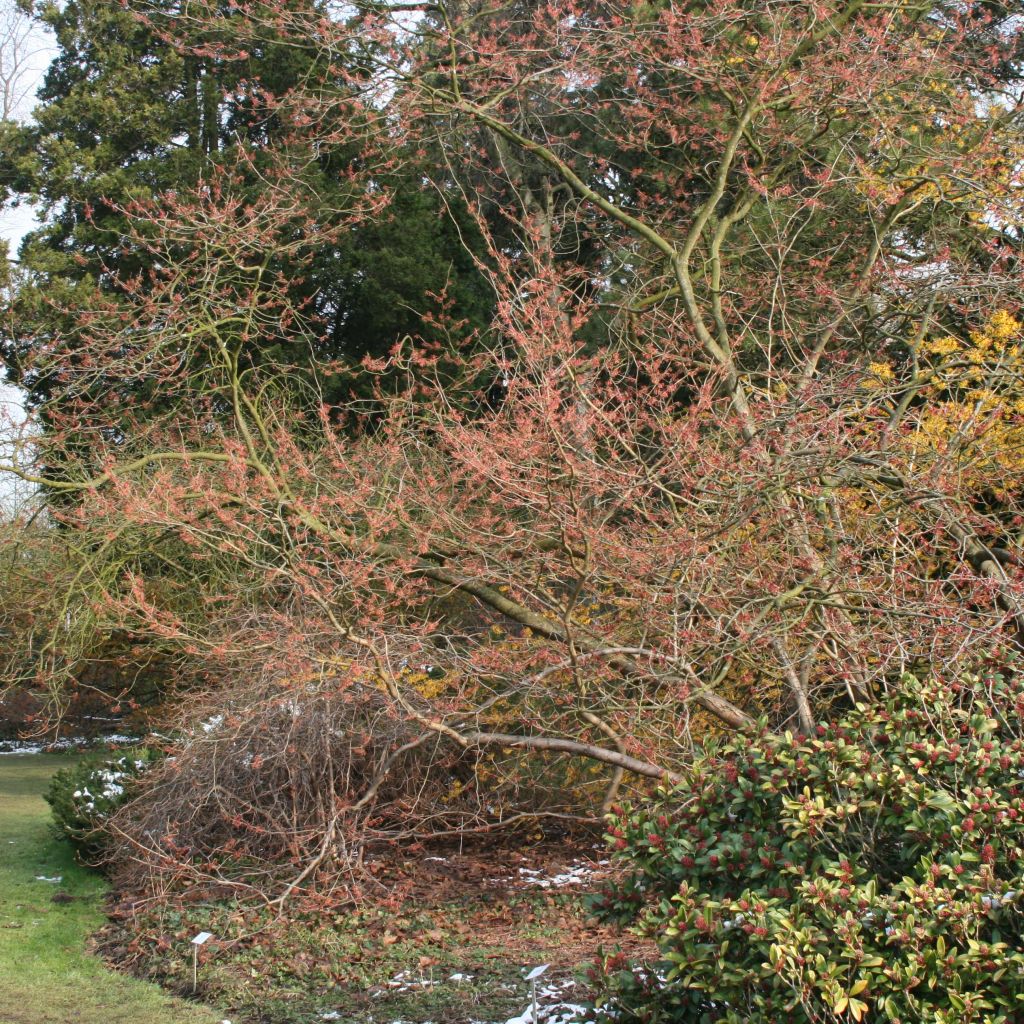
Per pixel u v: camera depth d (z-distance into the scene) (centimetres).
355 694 787
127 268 1708
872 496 619
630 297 927
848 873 340
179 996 609
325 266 1747
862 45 852
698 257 1012
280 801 807
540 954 641
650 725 698
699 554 620
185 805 814
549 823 964
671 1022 373
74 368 984
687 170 1077
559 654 698
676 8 894
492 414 775
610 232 1435
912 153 865
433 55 1049
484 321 1795
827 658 655
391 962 647
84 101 1803
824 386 637
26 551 1174
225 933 696
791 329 816
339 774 825
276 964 648
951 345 779
